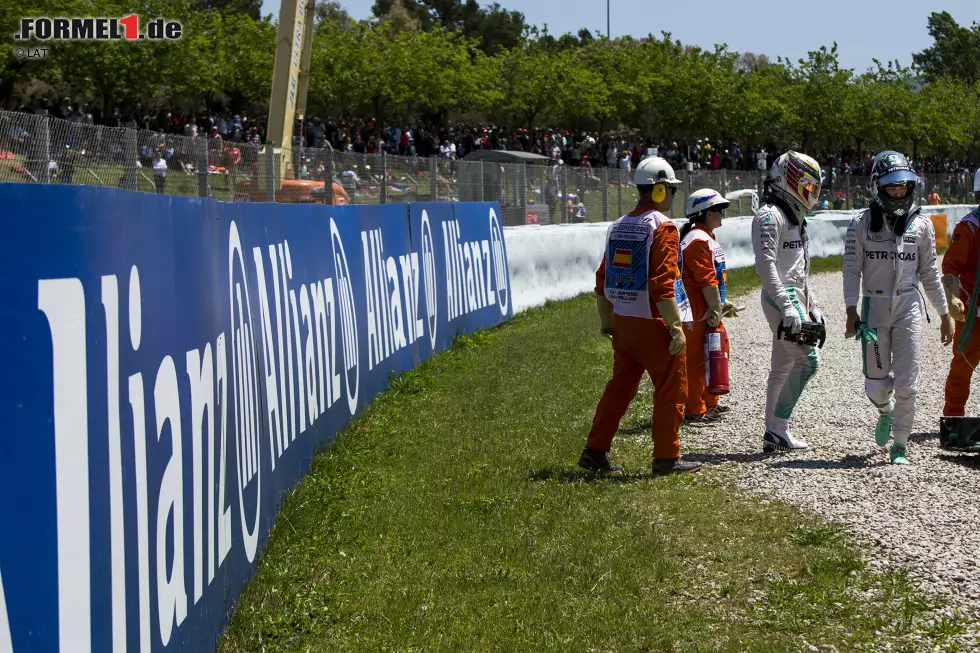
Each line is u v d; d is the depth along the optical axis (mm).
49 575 2279
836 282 21344
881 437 6660
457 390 9195
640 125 57938
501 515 5445
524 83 48125
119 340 2771
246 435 4641
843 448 6918
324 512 5527
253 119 36281
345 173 14266
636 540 4965
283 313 5719
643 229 6137
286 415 5742
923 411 8234
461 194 17141
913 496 5621
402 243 9969
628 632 3955
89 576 2496
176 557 3324
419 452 6938
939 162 59844
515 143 39875
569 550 4840
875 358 6453
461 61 45250
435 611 4188
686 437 7523
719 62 52562
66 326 2396
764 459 6688
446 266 11898
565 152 39844
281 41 19719
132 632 2826
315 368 6621
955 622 3980
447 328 11891
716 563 4742
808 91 53281
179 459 3393
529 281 16453
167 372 3279
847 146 58031
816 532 5008
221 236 4289
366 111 47188
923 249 6430
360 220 8336
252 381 4836
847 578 4488
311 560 4875
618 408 6352
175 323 3418
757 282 20656
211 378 3936
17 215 2189
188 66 36062
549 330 13375
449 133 39062
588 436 6707
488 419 7984
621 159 40406
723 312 7992
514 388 9242
